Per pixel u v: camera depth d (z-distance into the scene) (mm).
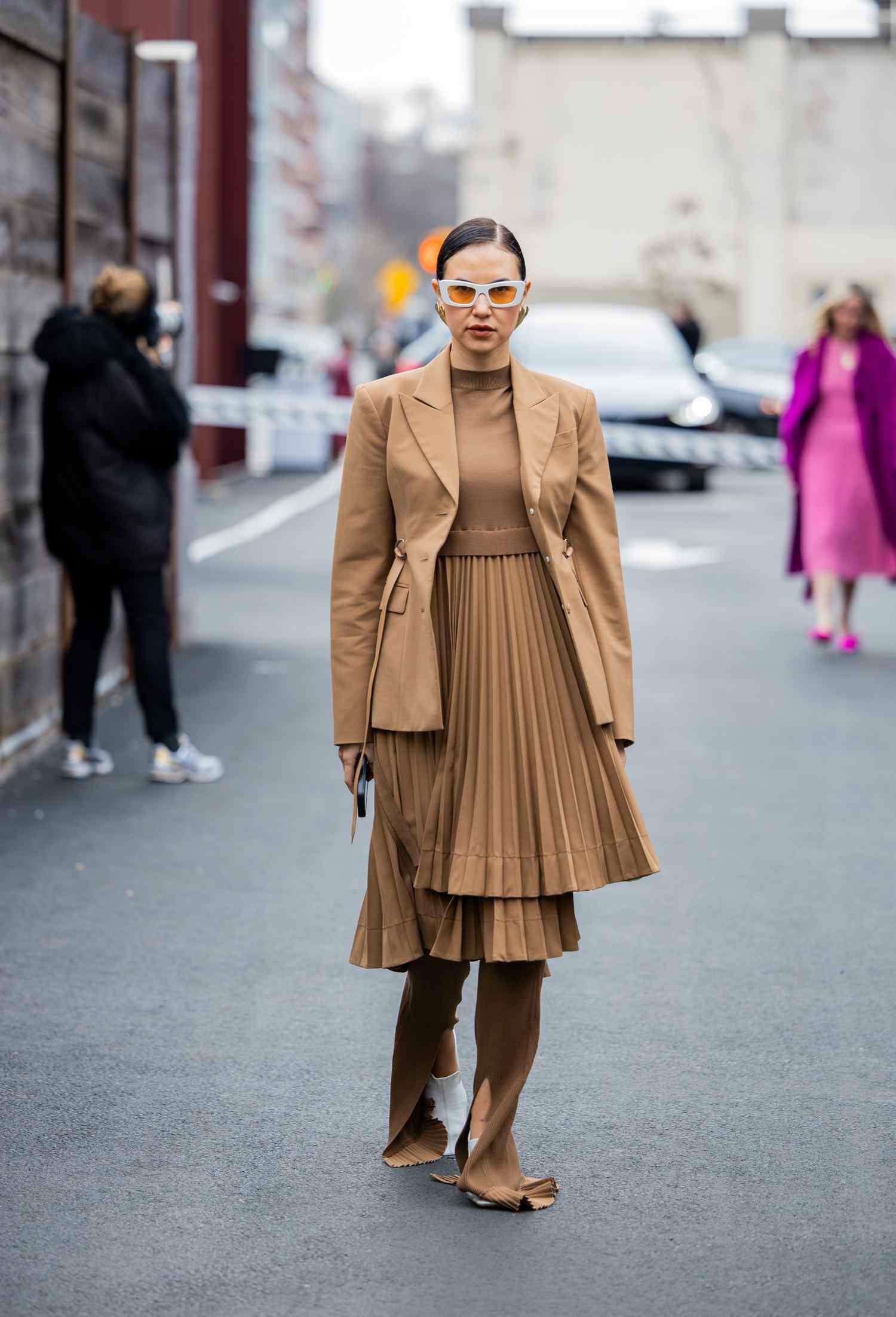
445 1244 4160
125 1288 3943
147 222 11500
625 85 50812
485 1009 4387
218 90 25672
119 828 7941
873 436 12336
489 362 4340
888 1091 5102
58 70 9500
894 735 9914
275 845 7699
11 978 5996
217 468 26250
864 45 50281
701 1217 4309
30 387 9125
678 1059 5332
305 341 62562
